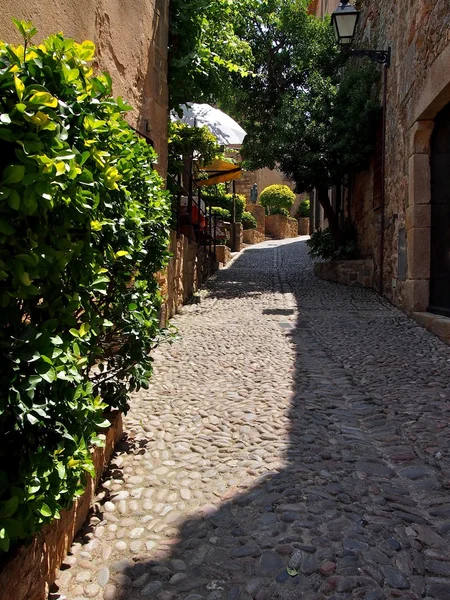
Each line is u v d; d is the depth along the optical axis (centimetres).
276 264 1447
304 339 598
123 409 307
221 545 223
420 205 685
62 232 163
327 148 1014
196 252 948
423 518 242
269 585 198
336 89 1053
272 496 259
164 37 617
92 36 384
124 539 230
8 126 136
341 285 1024
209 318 722
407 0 716
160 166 611
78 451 181
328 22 1298
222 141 967
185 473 286
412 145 686
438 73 575
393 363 495
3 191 132
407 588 196
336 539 224
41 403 158
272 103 1373
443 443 321
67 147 152
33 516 156
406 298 730
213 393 412
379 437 331
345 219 1209
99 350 226
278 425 345
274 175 3194
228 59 900
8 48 143
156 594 195
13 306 150
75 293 181
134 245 275
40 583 187
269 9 1295
